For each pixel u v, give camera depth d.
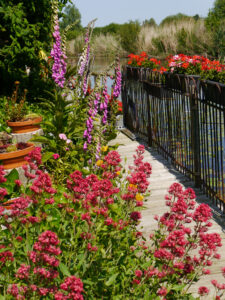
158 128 8.24
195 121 5.74
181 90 6.24
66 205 2.70
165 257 2.24
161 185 6.11
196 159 5.85
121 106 10.34
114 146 5.80
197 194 5.68
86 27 6.97
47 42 11.39
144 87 8.38
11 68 10.38
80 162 5.35
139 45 30.72
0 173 2.62
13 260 2.40
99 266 2.41
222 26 25.55
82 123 5.98
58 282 2.30
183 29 28.31
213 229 4.57
